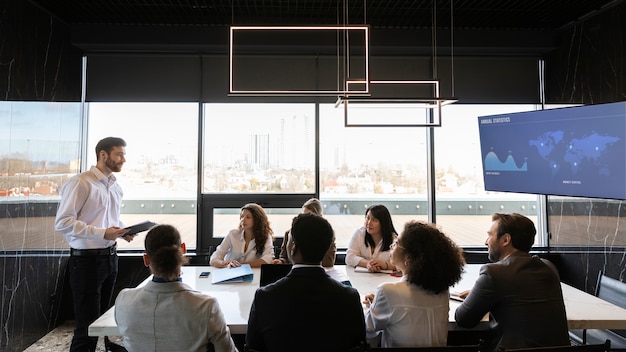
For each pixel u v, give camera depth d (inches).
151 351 58.2
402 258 63.9
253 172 168.2
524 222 69.2
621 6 134.1
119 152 112.4
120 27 158.6
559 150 132.9
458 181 172.9
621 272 133.6
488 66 173.2
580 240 153.6
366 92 90.1
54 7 141.2
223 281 95.4
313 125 169.8
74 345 106.4
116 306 60.2
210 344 60.0
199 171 165.5
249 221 118.6
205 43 160.7
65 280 150.7
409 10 150.6
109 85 164.1
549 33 165.9
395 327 60.6
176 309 56.9
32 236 128.9
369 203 171.5
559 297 64.6
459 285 96.5
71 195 103.8
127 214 165.8
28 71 128.0
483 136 156.4
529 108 176.9
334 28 88.1
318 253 54.6
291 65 168.4
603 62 141.6
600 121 121.5
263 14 153.2
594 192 123.5
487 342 82.4
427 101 99.5
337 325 52.6
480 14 153.7
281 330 52.2
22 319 124.2
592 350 53.5
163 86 165.3
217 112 168.1
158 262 58.1
